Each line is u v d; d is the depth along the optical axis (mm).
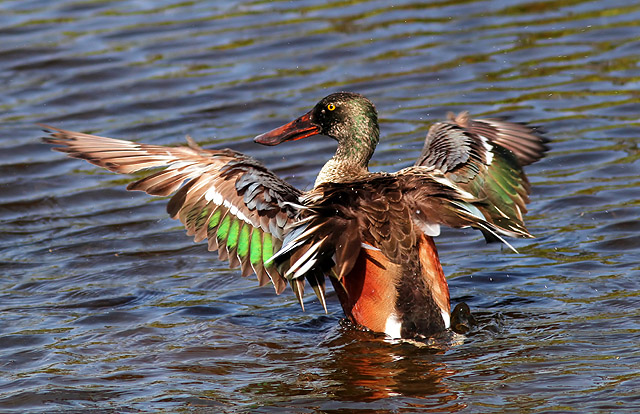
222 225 9805
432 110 17062
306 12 21969
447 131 10539
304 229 9133
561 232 12656
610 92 17328
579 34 20031
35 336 10062
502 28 20609
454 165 10258
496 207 10266
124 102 17797
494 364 8773
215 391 8547
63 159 15984
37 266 12289
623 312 9906
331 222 9203
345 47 19859
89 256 12594
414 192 9461
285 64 19250
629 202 13359
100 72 18953
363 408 8023
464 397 8109
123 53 19812
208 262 12398
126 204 14406
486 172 10344
